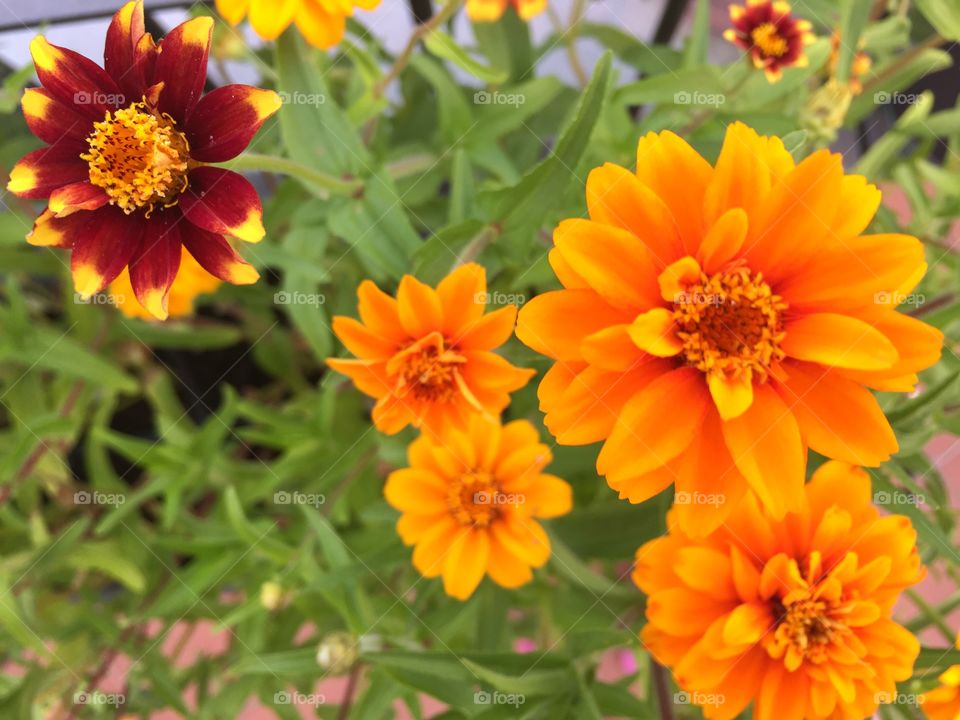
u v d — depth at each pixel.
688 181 0.11
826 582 0.12
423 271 0.15
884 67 0.19
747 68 0.18
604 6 0.24
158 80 0.12
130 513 0.23
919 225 0.20
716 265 0.11
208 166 0.12
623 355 0.11
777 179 0.11
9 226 0.19
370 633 0.17
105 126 0.12
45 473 0.23
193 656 0.27
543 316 0.11
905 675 0.12
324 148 0.16
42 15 0.18
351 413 0.22
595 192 0.11
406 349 0.13
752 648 0.12
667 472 0.11
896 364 0.10
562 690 0.15
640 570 0.12
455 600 0.18
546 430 0.16
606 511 0.16
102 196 0.12
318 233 0.18
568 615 0.17
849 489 0.12
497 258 0.16
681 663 0.12
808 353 0.10
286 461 0.20
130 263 0.12
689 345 0.11
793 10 0.19
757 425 0.11
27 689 0.21
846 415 0.11
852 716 0.12
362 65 0.17
